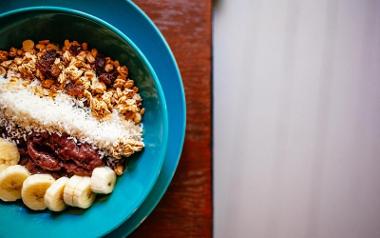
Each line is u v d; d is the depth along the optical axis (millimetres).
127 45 313
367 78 423
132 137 328
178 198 351
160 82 324
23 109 325
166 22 351
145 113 333
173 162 324
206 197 351
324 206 434
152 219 350
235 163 431
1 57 336
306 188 432
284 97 424
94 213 325
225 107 425
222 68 421
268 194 433
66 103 333
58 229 323
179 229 350
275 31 420
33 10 309
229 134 427
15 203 336
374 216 432
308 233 436
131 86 335
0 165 330
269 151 429
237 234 437
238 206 434
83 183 319
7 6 333
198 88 351
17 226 326
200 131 351
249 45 420
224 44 420
